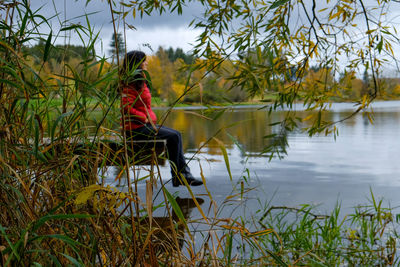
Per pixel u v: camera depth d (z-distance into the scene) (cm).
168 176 503
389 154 727
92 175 152
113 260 142
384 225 282
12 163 144
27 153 151
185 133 1237
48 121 155
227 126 140
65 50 150
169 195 140
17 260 118
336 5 198
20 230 127
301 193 411
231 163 631
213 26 206
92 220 142
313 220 303
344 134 1136
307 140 990
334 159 671
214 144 884
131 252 148
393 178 498
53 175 151
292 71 195
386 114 2214
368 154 732
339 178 500
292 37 204
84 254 142
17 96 142
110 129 167
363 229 285
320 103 196
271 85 186
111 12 137
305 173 539
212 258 167
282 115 2255
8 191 135
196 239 247
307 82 200
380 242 266
